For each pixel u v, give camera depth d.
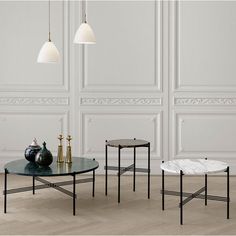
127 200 6.46
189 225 5.69
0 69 7.74
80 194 6.70
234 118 7.71
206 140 7.73
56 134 7.79
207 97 7.70
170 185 7.15
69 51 7.75
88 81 7.74
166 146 7.74
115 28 7.71
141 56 7.72
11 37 7.73
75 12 7.73
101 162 7.77
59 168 6.14
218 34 7.68
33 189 6.35
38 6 7.72
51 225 5.68
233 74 7.69
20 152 7.81
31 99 7.76
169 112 7.72
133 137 7.75
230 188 7.01
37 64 7.74
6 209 6.13
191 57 7.70
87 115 7.76
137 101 7.73
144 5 7.70
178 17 7.70
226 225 5.69
